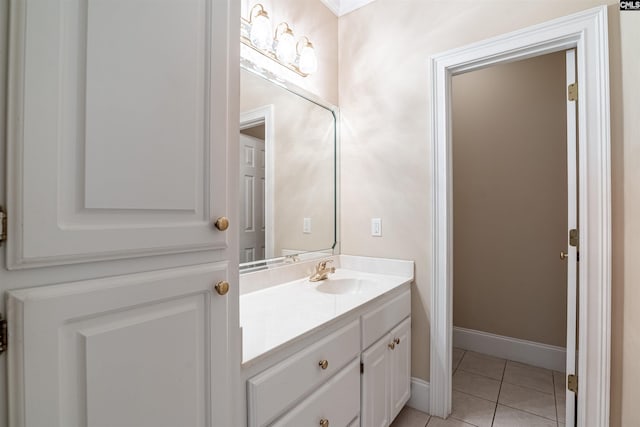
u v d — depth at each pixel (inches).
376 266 80.7
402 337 70.2
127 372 23.7
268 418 36.4
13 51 18.5
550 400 78.7
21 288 19.1
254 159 62.9
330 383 46.8
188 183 27.5
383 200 80.2
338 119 87.2
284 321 45.6
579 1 58.1
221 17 30.3
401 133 77.6
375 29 81.8
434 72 72.5
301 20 73.9
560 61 94.0
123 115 23.2
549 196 95.3
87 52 21.4
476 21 68.2
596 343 55.9
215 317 29.9
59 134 20.2
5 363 18.6
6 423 18.6
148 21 24.7
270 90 66.1
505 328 102.1
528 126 98.3
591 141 56.2
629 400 51.5
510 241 101.3
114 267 23.1
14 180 18.7
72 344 21.1
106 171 22.3
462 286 109.8
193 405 28.0
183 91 27.1
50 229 19.8
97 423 22.0
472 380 88.6
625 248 53.1
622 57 53.5
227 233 31.2
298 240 73.9
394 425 69.6
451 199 73.4
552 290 94.8
